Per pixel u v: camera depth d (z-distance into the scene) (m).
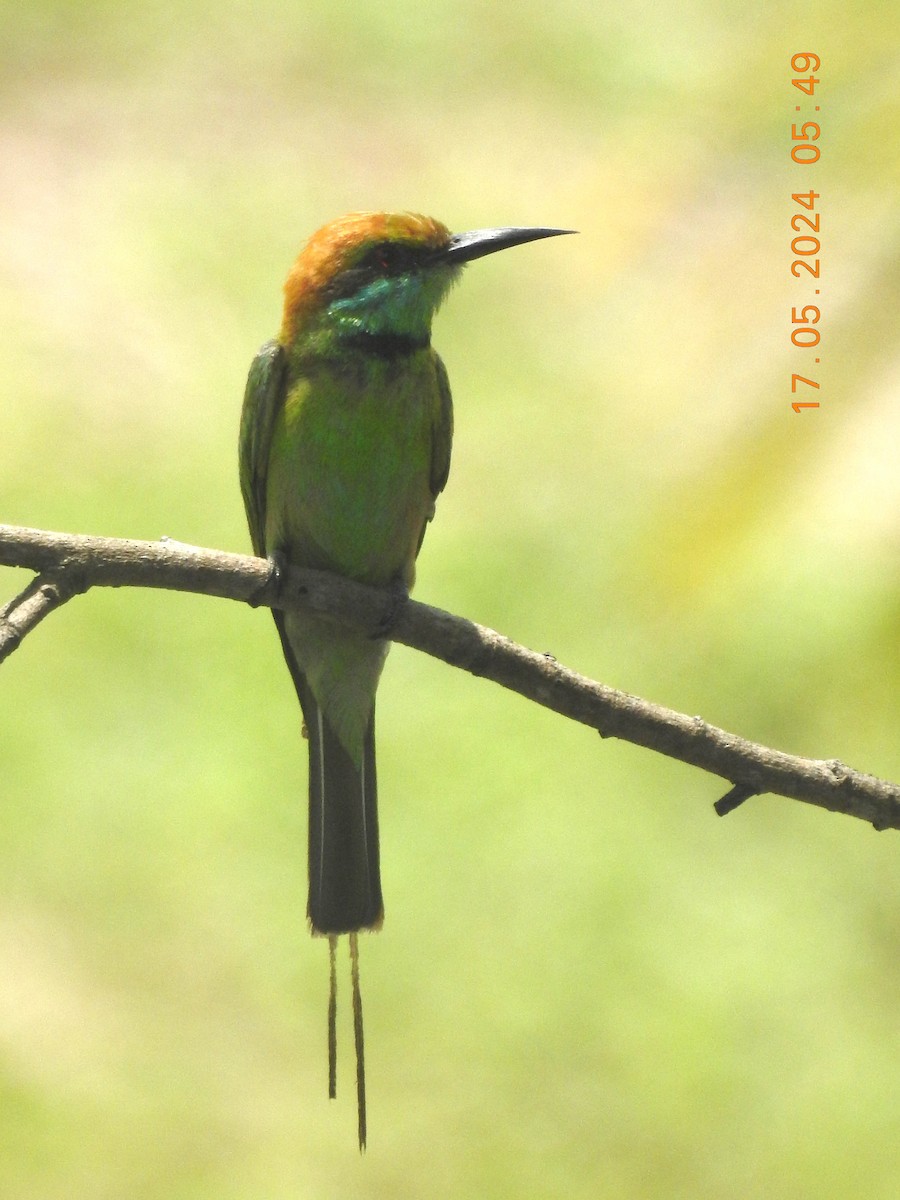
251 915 11.93
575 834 12.72
